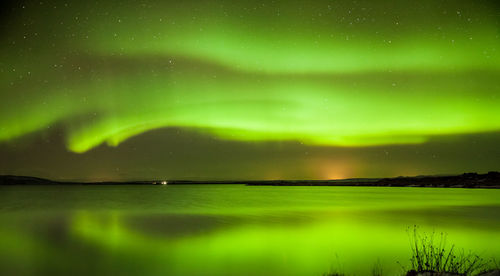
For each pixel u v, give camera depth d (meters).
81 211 34.38
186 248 15.07
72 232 20.03
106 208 38.59
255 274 10.62
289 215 29.92
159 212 32.91
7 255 13.83
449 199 54.75
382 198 59.16
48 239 17.52
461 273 8.62
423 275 8.62
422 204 42.97
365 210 35.16
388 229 20.62
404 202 47.47
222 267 11.66
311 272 10.83
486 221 24.70
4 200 54.31
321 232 19.44
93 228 21.80
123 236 18.39
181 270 11.34
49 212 32.62
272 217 28.12
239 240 16.95
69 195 74.12
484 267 10.02
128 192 97.88
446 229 20.53
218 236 18.30
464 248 14.34
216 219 26.66
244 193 88.88
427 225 22.31
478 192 84.31
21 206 41.22
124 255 13.66
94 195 74.69
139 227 21.97
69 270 11.49
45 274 10.98
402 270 10.54
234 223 23.84
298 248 14.89
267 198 61.56
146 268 11.62
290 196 70.19
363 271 10.70
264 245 15.65
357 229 20.64
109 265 12.12
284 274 10.65
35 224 23.69
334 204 43.59
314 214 30.53
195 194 82.75
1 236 18.78
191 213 32.12
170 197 65.12
